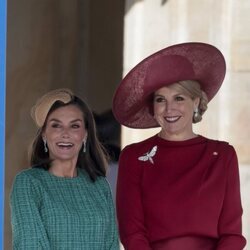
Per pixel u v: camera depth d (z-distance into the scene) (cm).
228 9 1903
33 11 1992
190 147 1288
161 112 1292
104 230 1241
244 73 1905
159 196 1258
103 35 2022
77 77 2045
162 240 1254
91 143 1302
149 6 1945
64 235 1204
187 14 1920
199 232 1248
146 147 1306
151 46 1952
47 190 1230
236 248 1253
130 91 1307
